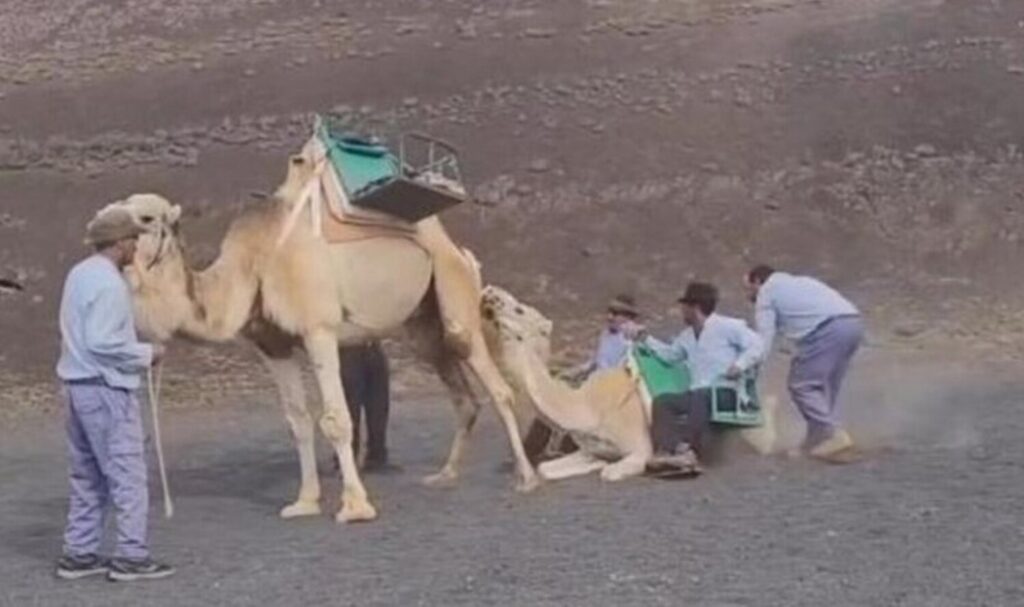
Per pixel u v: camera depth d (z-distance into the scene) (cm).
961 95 2930
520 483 1320
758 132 2873
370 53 3167
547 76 3059
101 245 1018
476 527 1162
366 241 1276
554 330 2347
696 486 1283
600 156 2822
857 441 1487
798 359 1366
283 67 3144
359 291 1270
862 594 893
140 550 1022
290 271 1248
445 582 975
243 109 3023
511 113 2958
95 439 1013
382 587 970
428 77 3075
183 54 3216
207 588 988
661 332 2319
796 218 2664
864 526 1084
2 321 2398
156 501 1369
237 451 1678
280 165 2852
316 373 1254
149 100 3070
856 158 2794
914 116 2889
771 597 895
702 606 880
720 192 2727
